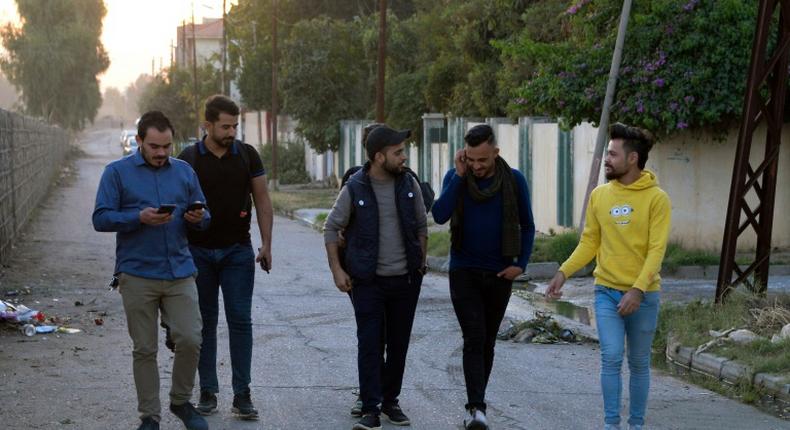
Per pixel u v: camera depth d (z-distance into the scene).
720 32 15.16
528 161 21.23
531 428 6.79
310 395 7.55
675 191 16.75
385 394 6.83
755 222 10.61
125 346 9.21
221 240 6.77
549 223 20.38
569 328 10.50
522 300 13.48
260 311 11.62
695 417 7.23
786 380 7.79
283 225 25.86
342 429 6.63
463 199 6.57
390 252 6.59
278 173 46.53
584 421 7.00
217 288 6.88
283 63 40.66
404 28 38.81
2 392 7.32
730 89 15.32
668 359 9.38
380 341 6.64
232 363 6.84
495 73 26.77
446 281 15.04
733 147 16.53
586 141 18.52
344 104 39.66
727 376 8.43
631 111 15.70
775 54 10.30
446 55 31.11
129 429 6.45
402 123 32.06
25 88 74.69
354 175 6.66
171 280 6.16
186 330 6.18
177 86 74.12
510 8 27.30
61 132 51.69
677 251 15.83
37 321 10.01
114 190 6.14
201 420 6.37
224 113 6.67
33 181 25.11
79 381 7.75
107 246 18.17
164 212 5.88
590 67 16.16
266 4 50.00
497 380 8.30
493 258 6.59
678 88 15.33
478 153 6.43
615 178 6.18
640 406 6.34
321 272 15.66
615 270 6.13
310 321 10.98
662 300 12.62
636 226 6.08
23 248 17.39
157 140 6.15
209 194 6.70
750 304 10.14
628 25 15.95
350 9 51.28
